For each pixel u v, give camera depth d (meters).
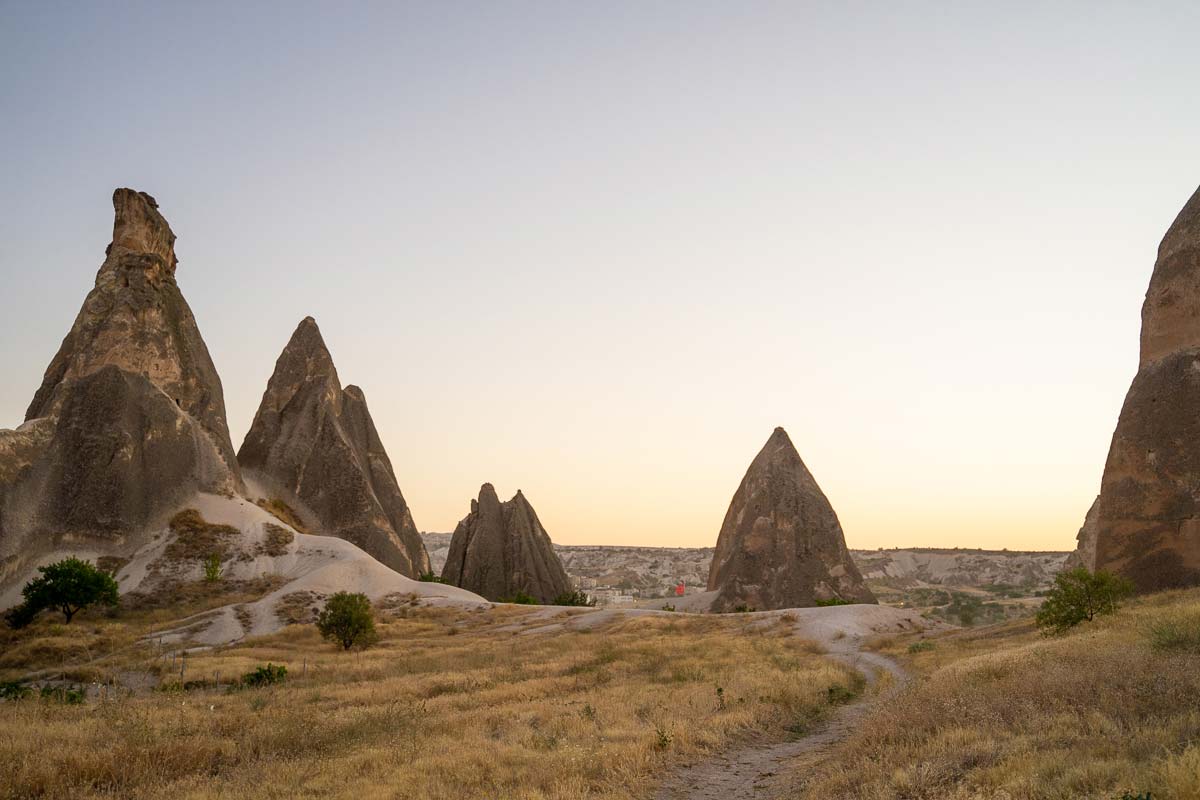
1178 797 7.69
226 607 69.94
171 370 99.00
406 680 28.84
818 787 11.27
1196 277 52.38
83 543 80.06
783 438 122.00
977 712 13.20
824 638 50.34
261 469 116.31
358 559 83.56
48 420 85.06
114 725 17.30
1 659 49.06
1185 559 46.62
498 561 116.62
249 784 12.52
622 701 21.05
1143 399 51.69
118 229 104.75
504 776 12.57
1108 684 13.32
